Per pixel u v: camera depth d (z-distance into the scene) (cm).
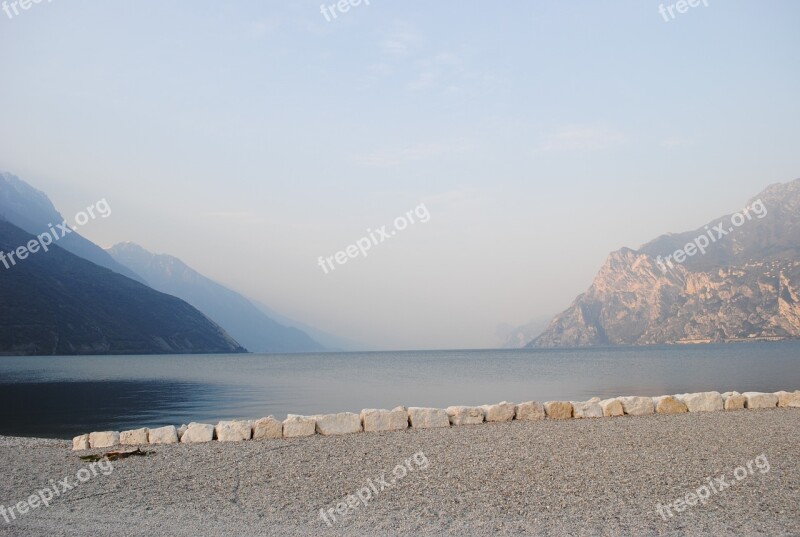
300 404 3431
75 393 4644
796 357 9300
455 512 1009
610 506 1028
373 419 1847
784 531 901
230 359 16775
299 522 971
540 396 3559
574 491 1118
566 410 2017
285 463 1392
